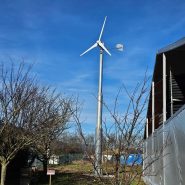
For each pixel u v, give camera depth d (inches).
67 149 1883.6
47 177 1457.9
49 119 1026.7
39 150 1344.7
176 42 663.8
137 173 325.4
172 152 568.4
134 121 333.1
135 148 328.2
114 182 319.6
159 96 862.5
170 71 760.3
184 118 467.5
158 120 946.7
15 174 1202.6
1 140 855.7
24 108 882.1
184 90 804.6
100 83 1464.1
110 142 330.0
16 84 1134.4
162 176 669.3
